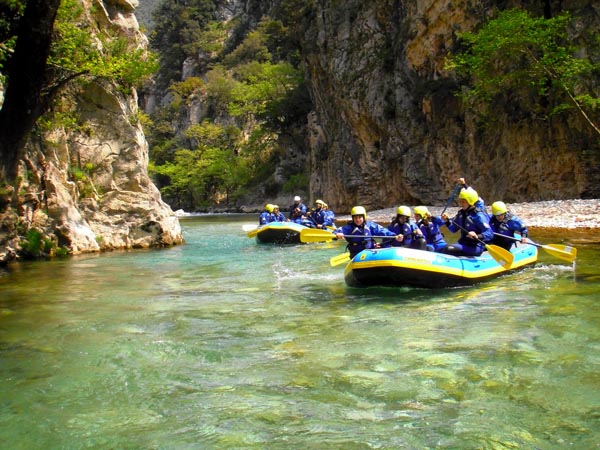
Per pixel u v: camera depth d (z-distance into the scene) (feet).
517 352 15.42
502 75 74.54
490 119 82.07
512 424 11.19
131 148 47.78
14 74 31.32
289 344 16.93
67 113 42.32
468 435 10.79
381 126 104.42
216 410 12.21
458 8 85.20
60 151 42.37
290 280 29.07
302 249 44.88
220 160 184.96
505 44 67.15
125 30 49.08
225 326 19.31
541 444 10.39
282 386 13.50
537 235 43.45
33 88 31.96
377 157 109.40
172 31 283.18
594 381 13.19
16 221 37.55
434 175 95.81
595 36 68.18
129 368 15.01
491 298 22.43
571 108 69.72
